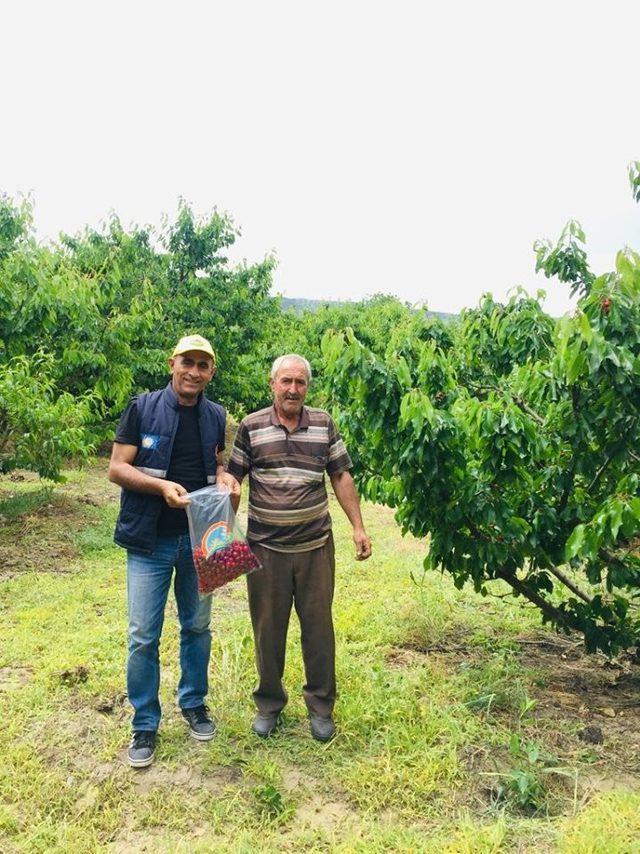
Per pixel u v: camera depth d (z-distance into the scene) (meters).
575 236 4.54
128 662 3.16
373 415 3.73
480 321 5.04
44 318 7.63
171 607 5.21
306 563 3.34
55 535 7.14
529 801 2.91
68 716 3.51
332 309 23.42
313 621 3.38
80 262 13.92
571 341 3.11
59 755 3.19
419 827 2.78
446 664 4.38
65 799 2.89
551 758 3.20
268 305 16.62
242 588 5.87
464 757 3.21
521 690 3.84
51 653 4.24
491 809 2.87
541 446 3.61
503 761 3.20
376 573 6.35
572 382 3.13
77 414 7.59
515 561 4.02
